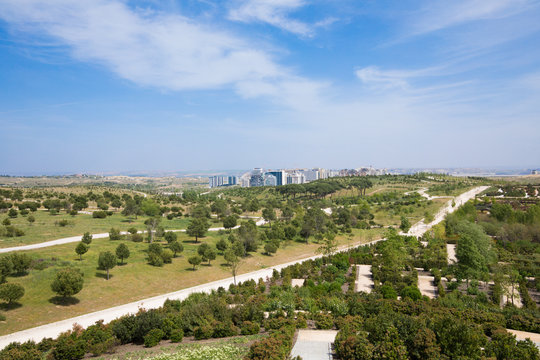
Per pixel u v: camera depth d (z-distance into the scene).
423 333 22.88
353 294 41.91
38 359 24.97
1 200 110.12
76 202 119.12
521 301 48.84
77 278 43.75
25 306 40.94
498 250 74.50
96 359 25.00
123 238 78.25
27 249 64.19
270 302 39.19
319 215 107.00
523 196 147.75
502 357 22.27
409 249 75.94
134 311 43.19
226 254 60.84
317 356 24.52
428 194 174.50
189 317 31.64
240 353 24.33
